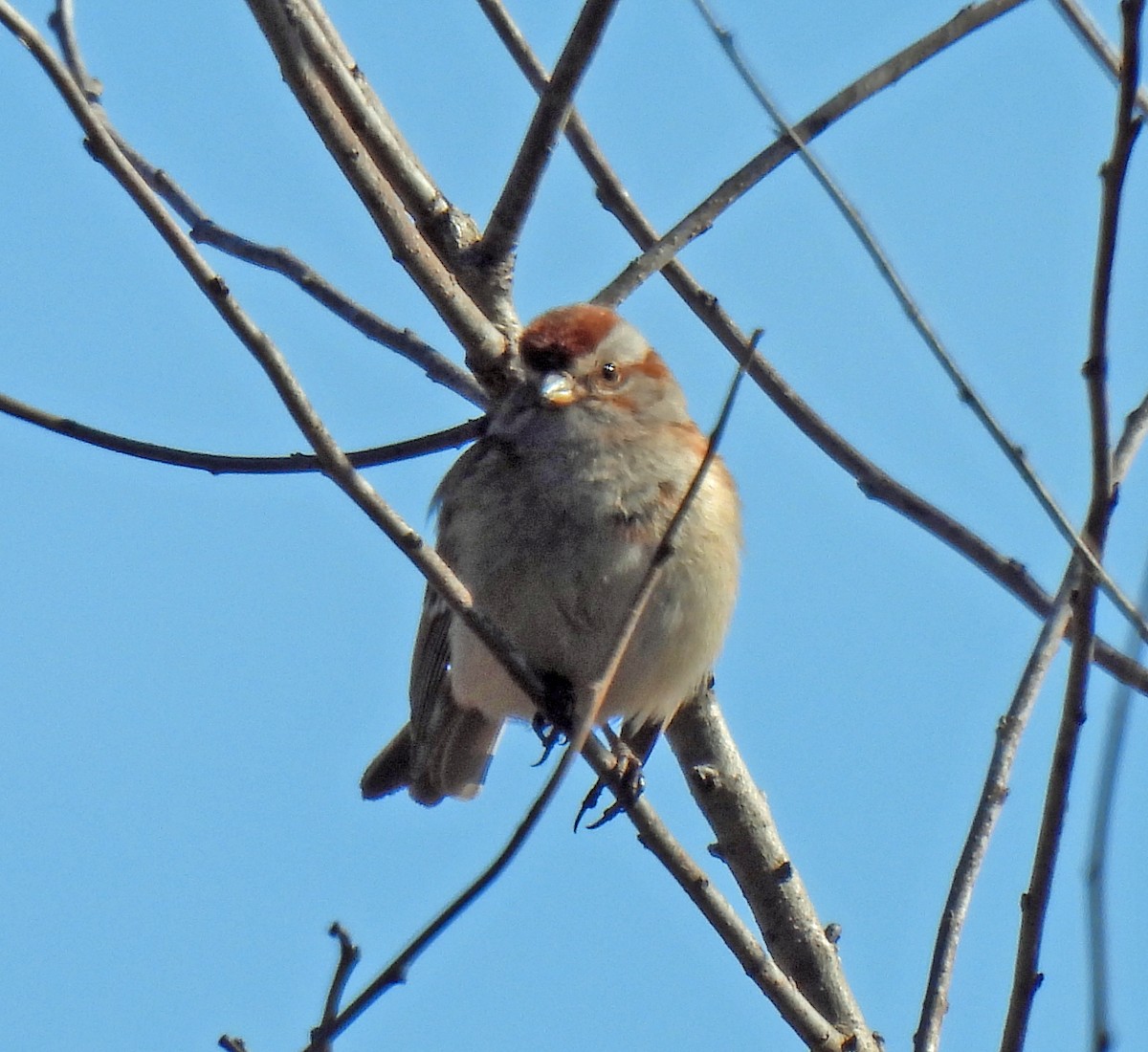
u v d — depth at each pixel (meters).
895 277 6.12
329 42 9.16
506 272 9.32
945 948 6.62
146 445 8.32
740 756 9.42
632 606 6.10
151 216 6.23
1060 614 7.08
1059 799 6.24
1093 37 7.29
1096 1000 5.53
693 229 9.15
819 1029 7.53
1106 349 6.10
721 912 7.60
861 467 9.11
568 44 8.39
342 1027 5.59
